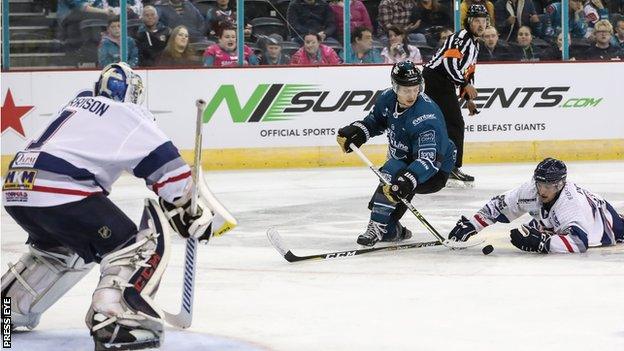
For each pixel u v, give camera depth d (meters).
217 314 10.56
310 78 26.00
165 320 9.55
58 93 25.25
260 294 11.57
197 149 9.09
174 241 15.53
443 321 10.09
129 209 19.39
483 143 26.53
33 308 9.59
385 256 13.95
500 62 26.55
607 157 27.08
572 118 26.84
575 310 10.51
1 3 25.52
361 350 9.01
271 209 18.97
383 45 26.81
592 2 27.41
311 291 11.70
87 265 9.66
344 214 18.30
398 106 14.54
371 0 26.67
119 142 8.92
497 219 14.16
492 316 10.27
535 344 9.12
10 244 15.53
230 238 15.74
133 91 9.45
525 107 26.64
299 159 26.09
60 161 8.88
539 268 12.88
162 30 26.00
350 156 26.22
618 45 27.61
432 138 14.29
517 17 27.05
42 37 25.75
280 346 9.18
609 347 8.99
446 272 12.74
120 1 25.83
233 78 25.75
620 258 13.45
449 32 26.97
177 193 8.94
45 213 8.89
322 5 26.45
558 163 13.48
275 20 26.34
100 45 25.86
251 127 25.88
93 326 8.72
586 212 13.89
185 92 25.64
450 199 20.16
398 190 14.04
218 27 26.14
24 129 25.14
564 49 27.33
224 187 22.38
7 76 25.02
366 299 11.20
